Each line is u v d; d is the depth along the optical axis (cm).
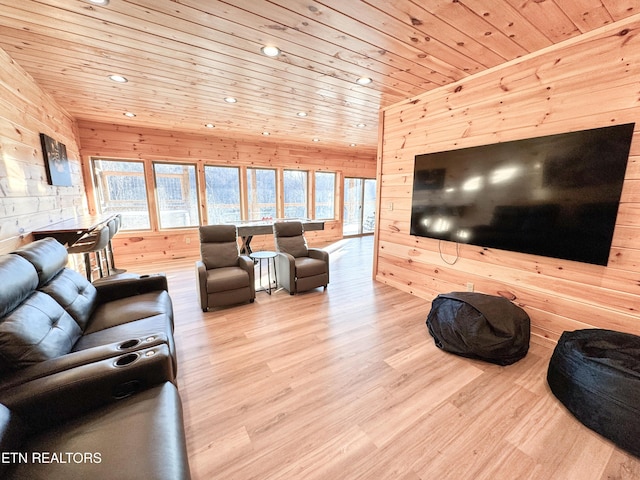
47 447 90
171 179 534
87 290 198
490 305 218
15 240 212
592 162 190
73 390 104
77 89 298
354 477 124
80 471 81
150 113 398
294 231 403
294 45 209
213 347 230
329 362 210
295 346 232
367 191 838
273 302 327
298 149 669
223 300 300
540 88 214
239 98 331
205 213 568
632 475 125
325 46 210
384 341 240
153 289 236
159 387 118
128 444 89
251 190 626
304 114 403
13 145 220
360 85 284
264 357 216
